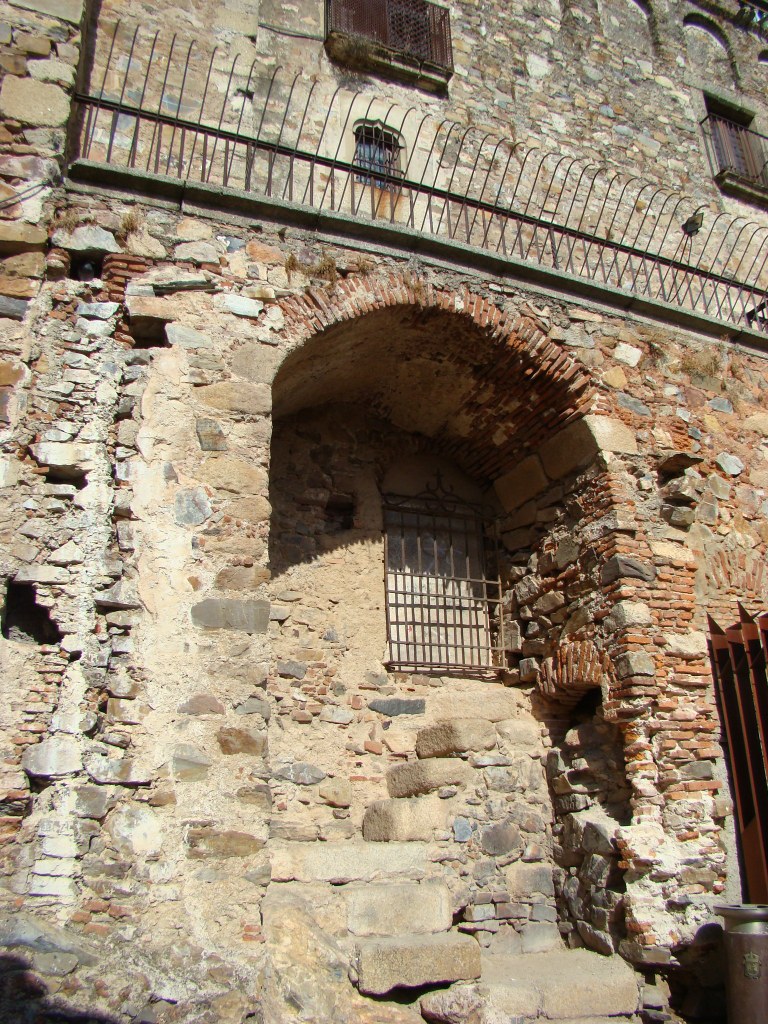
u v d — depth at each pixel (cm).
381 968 457
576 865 604
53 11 584
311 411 724
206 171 689
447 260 652
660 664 597
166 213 562
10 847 414
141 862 427
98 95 671
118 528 483
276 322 566
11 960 374
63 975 379
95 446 493
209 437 520
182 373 527
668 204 941
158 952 407
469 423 735
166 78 665
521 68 914
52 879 414
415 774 618
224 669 475
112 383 511
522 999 478
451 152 830
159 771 445
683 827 559
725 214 952
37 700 440
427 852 581
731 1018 487
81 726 442
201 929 422
